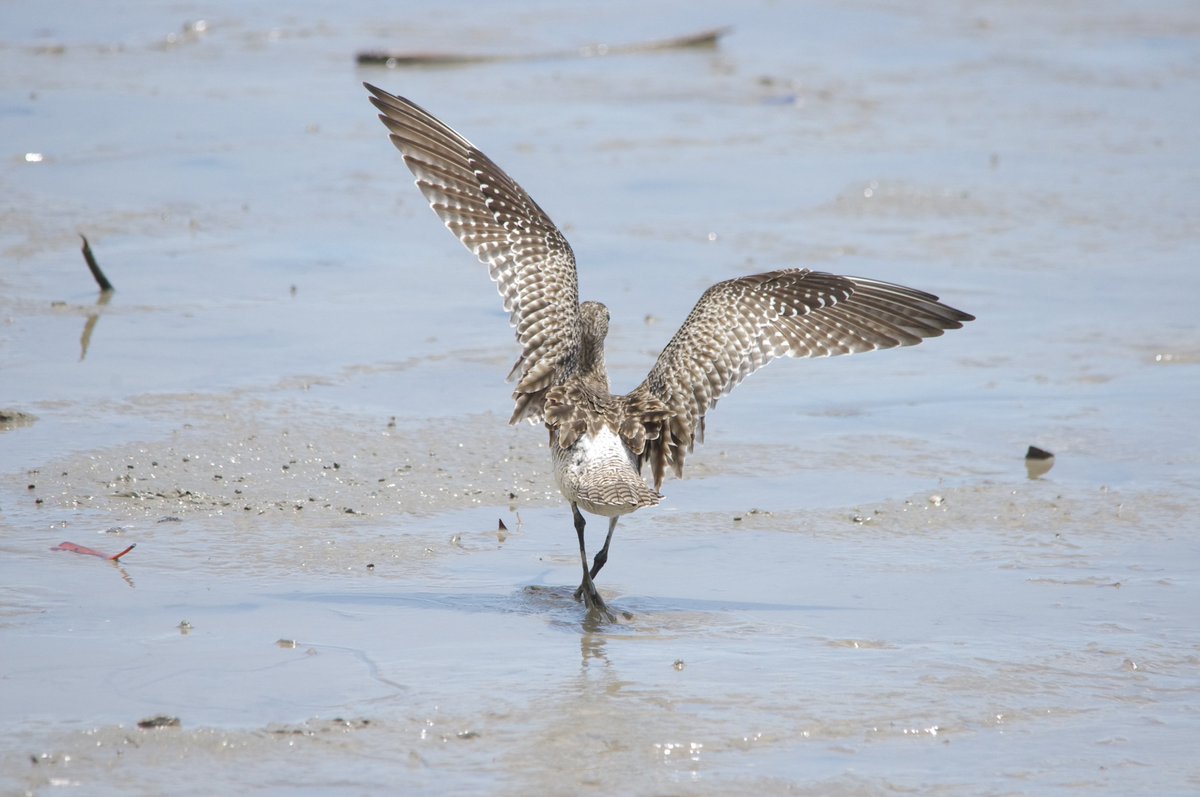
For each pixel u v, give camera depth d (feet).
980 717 29.71
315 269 64.85
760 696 30.42
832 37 121.08
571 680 31.07
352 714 29.12
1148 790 26.94
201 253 65.98
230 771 26.78
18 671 30.60
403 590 36.14
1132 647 33.17
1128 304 62.03
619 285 63.46
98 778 26.40
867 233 71.41
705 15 129.08
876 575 37.70
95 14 120.98
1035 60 112.68
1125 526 40.98
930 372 55.21
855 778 27.12
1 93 92.84
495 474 44.45
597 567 35.47
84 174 76.64
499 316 59.93
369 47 112.06
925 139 89.56
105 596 34.78
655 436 34.88
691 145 87.30
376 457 45.06
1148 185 79.87
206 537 38.83
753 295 36.06
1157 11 133.08
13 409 47.03
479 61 108.47
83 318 57.06
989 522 41.39
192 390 49.88
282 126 88.33
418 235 70.44
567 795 26.27
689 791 26.53
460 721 28.94
